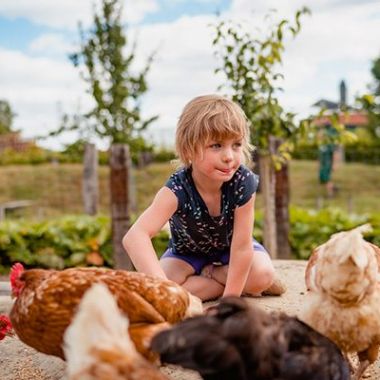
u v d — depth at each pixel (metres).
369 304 2.98
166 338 2.37
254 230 9.56
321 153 25.42
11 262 10.05
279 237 8.47
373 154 33.59
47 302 2.97
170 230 4.63
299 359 2.52
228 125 3.86
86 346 2.25
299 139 7.65
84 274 3.08
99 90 16.55
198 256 4.62
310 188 25.45
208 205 4.19
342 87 53.31
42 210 21.77
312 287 3.14
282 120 7.61
